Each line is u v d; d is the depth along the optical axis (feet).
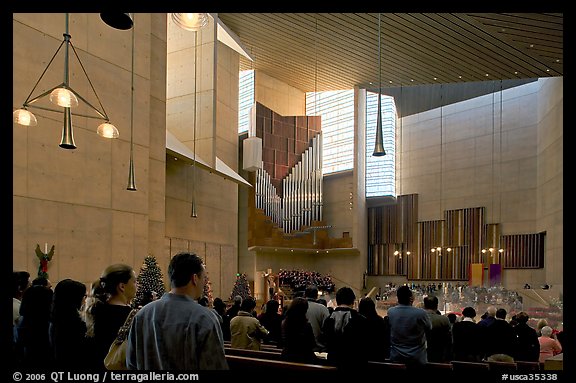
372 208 78.13
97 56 31.07
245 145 63.57
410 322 12.42
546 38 38.45
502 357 13.99
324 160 74.02
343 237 70.85
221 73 55.42
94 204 30.09
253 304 16.92
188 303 6.97
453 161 71.10
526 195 63.21
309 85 72.28
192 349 6.60
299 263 73.56
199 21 17.26
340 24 45.29
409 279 73.26
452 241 69.77
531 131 63.46
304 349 11.94
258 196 65.41
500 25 37.60
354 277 71.87
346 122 71.97
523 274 62.34
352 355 11.06
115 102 32.12
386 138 73.61
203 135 45.68
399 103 77.36
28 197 26.22
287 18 46.55
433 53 46.88
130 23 15.30
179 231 45.32
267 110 67.21
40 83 27.30
